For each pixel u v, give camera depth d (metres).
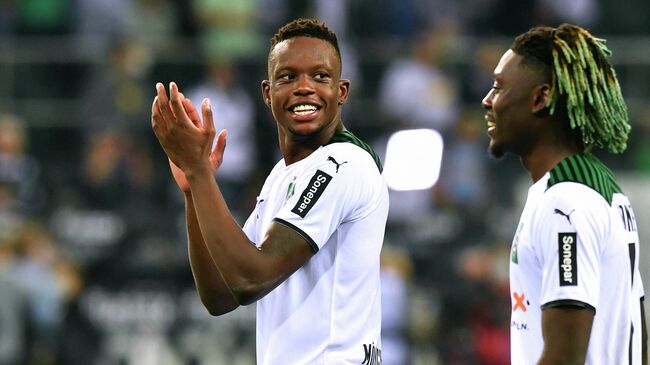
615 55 47.38
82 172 44.41
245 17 47.31
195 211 15.91
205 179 14.93
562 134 15.88
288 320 15.66
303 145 16.02
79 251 42.44
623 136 16.12
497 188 45.09
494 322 39.84
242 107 44.38
